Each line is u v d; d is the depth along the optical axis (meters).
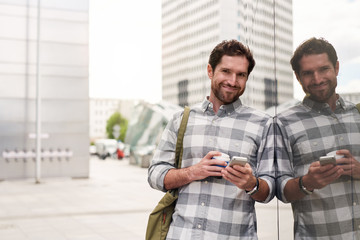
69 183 13.33
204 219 1.48
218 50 1.50
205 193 1.49
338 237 1.35
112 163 18.23
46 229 6.32
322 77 1.39
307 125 1.45
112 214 7.59
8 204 8.91
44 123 15.23
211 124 1.54
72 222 6.85
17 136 14.75
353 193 1.28
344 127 1.30
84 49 15.80
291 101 1.54
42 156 15.02
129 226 6.51
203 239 1.47
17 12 15.12
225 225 1.46
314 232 1.44
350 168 1.28
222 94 1.50
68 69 15.62
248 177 1.35
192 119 1.58
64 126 15.38
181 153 1.58
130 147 17.80
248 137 1.49
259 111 1.54
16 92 14.92
